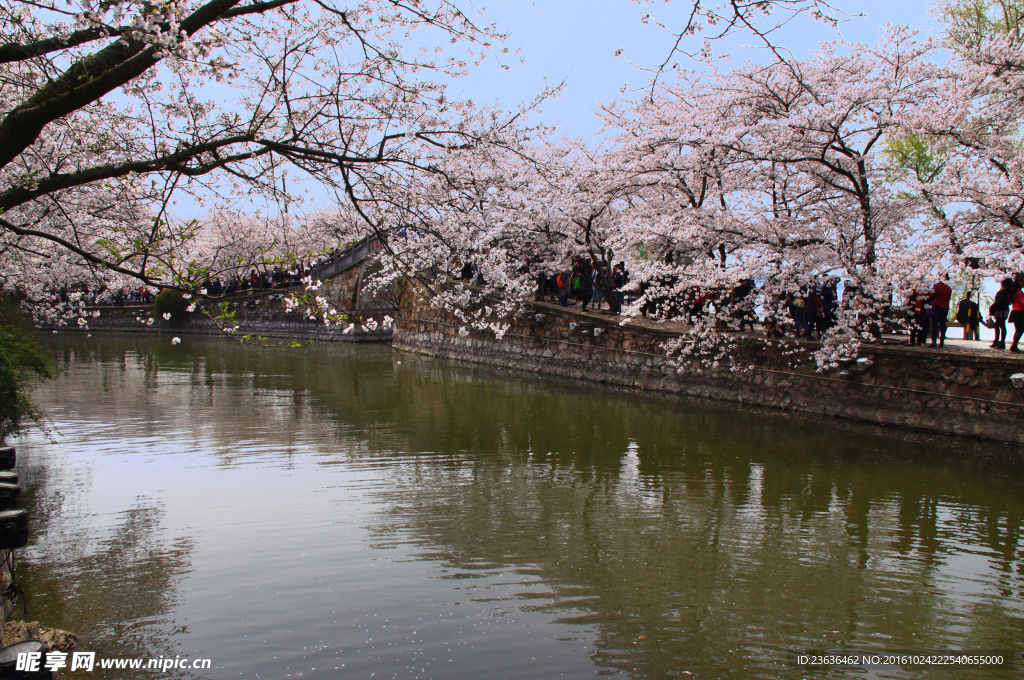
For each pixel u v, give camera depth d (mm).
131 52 4477
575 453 11820
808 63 15070
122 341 35938
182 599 6082
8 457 5457
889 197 15469
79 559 6977
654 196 20359
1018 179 12109
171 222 6492
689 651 5340
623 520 8445
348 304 36500
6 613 5352
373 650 5254
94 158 6984
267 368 24469
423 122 6848
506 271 20328
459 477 10250
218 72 4836
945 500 9258
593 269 23359
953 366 13148
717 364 17062
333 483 9820
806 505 9062
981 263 13141
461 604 6078
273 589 6297
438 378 21828
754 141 14688
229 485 9633
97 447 11922
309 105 6379
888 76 13875
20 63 5426
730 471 10688
